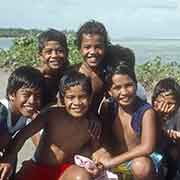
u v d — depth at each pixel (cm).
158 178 211
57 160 202
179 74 608
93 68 217
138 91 229
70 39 643
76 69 222
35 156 208
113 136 216
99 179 199
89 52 215
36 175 200
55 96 222
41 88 192
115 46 228
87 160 199
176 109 214
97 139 209
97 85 218
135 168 198
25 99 189
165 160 219
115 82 204
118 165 201
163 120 216
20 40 798
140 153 200
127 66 210
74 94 195
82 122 205
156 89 215
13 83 190
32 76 191
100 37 215
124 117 210
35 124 202
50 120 204
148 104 209
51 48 225
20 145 199
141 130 205
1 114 192
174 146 219
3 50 831
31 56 757
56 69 226
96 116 214
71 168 194
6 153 198
